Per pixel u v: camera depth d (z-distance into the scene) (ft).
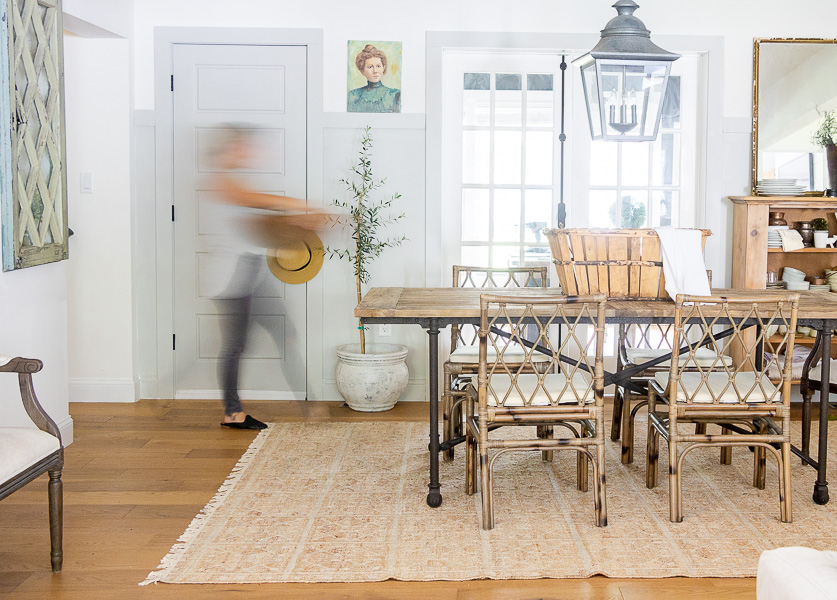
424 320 11.05
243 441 14.21
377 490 11.70
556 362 10.23
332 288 17.19
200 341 17.28
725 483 12.03
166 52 16.75
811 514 10.76
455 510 10.92
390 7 16.75
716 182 17.24
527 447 10.27
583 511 10.85
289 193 17.04
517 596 8.60
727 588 8.74
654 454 11.73
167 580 8.87
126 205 16.75
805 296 12.34
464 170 17.40
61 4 13.12
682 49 16.98
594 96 10.82
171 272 17.15
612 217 17.61
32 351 12.71
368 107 16.88
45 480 12.16
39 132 12.45
